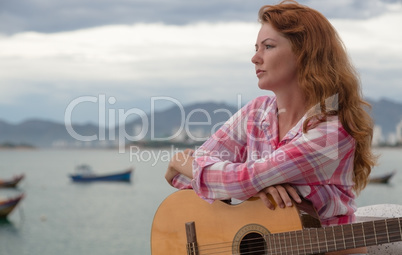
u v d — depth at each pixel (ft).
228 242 5.55
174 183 6.20
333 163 5.17
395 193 64.59
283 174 5.16
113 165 260.21
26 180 172.45
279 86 5.43
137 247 75.00
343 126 5.13
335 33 5.40
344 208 5.37
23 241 76.79
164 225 5.86
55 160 348.59
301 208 5.24
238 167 5.43
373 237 4.79
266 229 5.33
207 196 5.66
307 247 5.08
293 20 5.29
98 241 79.56
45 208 112.06
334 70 5.22
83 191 138.62
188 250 5.72
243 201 5.54
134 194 129.59
